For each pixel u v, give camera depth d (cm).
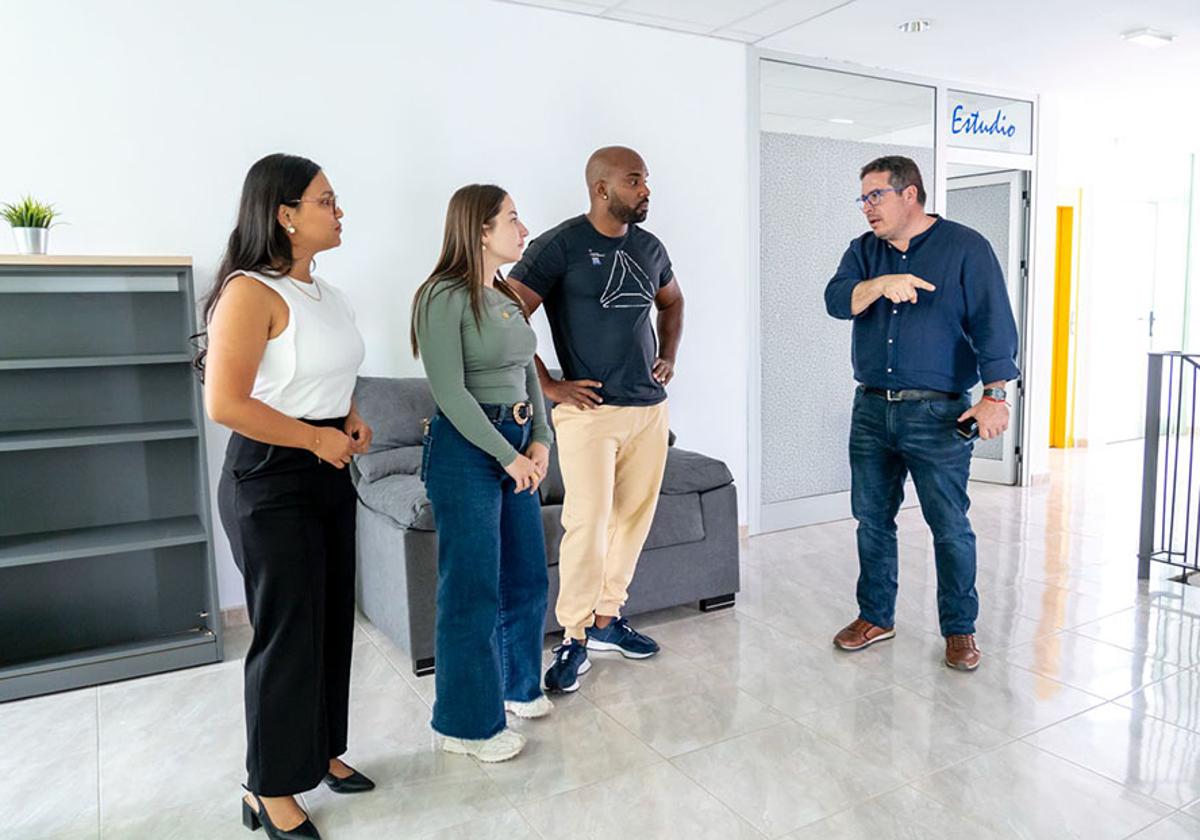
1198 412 852
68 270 277
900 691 280
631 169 269
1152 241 819
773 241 479
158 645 305
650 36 425
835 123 500
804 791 222
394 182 371
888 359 295
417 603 293
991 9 410
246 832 209
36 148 307
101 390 321
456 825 210
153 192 327
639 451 293
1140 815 210
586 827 208
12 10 300
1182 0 404
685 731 255
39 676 286
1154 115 655
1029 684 284
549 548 320
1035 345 600
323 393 195
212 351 180
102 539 301
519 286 275
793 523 500
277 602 191
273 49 342
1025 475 607
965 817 210
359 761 240
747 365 472
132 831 210
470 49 381
